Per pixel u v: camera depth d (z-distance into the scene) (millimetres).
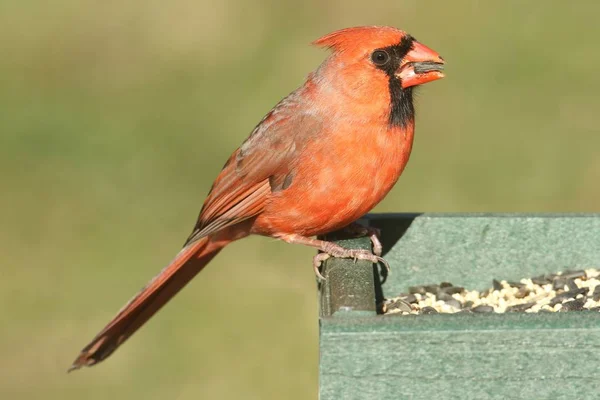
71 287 12070
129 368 10922
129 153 14156
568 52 14961
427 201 12711
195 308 11562
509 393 5688
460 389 5688
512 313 5746
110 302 11836
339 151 7422
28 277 12180
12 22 16812
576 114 13906
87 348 8469
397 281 7887
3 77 15672
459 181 13008
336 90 7469
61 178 13742
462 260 7855
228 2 16562
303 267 12125
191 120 14625
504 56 15047
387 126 7414
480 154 13469
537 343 5656
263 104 14727
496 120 13906
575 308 6992
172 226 12984
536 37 15352
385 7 16016
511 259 7816
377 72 7391
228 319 11531
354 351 5672
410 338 5664
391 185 7590
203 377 10688
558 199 12711
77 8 16984
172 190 13508
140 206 13273
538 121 13867
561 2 16031
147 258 12453
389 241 7902
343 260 7234
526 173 13031
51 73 15750
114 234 12867
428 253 7871
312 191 7539
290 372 10734
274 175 7660
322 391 5699
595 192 12820
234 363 10922
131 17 16703
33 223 13016
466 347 5664
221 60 15688
